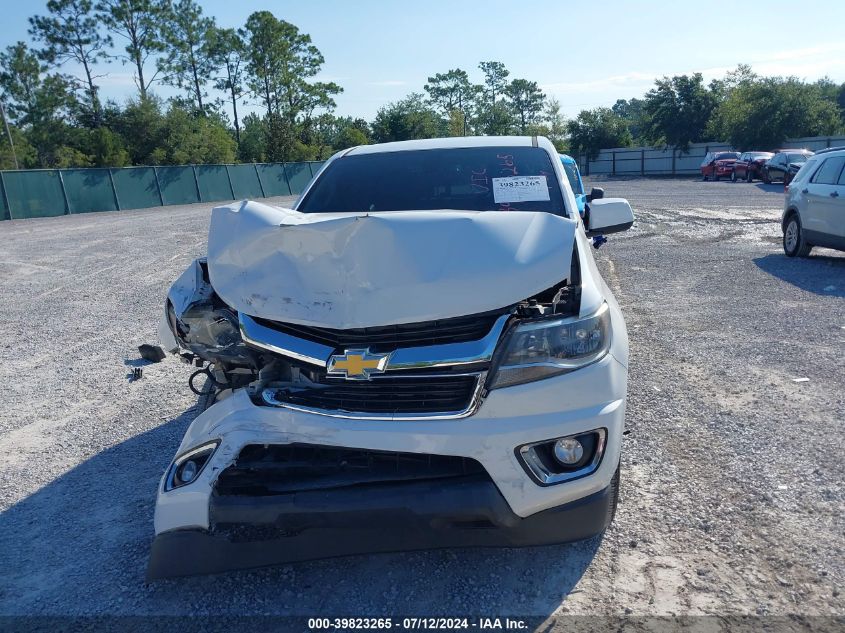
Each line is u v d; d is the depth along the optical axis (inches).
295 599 120.6
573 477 113.3
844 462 159.9
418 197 166.7
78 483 169.3
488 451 109.5
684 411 193.9
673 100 2358.5
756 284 364.2
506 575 124.1
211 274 130.6
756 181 1391.5
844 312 297.4
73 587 127.3
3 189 1113.4
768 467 159.0
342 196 171.6
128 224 909.2
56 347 296.8
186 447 122.9
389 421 111.2
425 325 113.5
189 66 2851.9
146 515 152.0
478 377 110.0
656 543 131.0
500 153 178.4
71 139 2464.3
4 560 137.3
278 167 1724.9
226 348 126.0
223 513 115.3
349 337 115.0
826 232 411.5
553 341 112.2
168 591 124.7
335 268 117.3
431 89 4092.0
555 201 159.8
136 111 2236.7
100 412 216.7
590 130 2581.2
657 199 951.0
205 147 2314.2
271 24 2886.3
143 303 379.2
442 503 108.8
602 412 113.7
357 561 130.6
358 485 113.2
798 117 2003.0
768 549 127.6
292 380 121.6
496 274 114.2
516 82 4055.1
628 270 418.6
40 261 564.4
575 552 129.5
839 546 127.6
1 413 220.7
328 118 3058.6
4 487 168.9
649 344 261.0
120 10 2536.9
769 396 203.0
